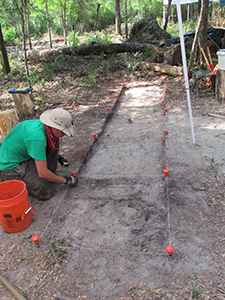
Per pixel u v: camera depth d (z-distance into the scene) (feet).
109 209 10.46
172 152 13.67
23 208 9.52
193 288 7.03
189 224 9.24
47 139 10.48
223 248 8.18
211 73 21.33
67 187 11.94
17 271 8.20
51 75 32.50
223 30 28.58
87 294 7.27
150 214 10.04
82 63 35.37
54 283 7.70
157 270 7.75
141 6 80.69
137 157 14.24
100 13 91.04
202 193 10.56
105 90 26.91
